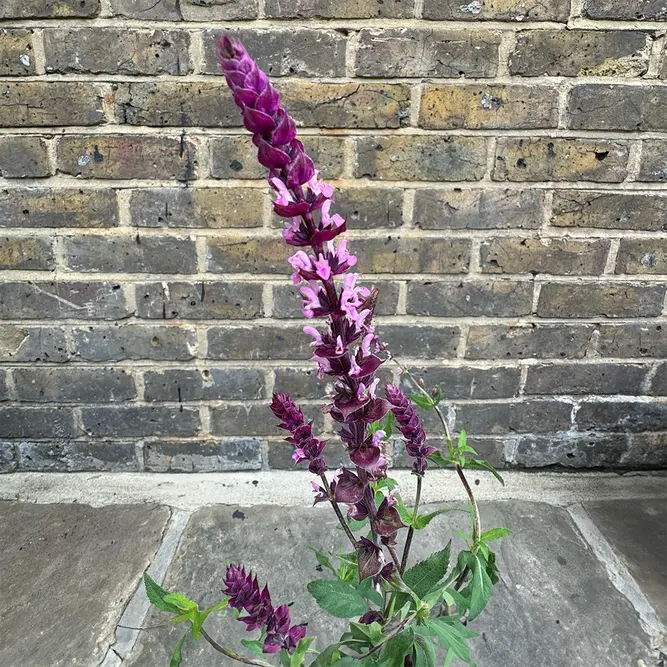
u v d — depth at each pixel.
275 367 1.10
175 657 0.60
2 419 1.12
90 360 1.09
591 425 1.15
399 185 1.02
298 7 0.94
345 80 0.97
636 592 0.91
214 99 0.97
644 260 1.06
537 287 1.07
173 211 1.02
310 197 0.49
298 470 1.17
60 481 1.14
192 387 1.11
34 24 0.94
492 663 0.81
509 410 1.14
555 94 0.98
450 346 1.10
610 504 1.10
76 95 0.97
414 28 0.95
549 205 1.03
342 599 0.64
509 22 0.95
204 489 1.13
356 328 0.53
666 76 0.98
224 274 1.05
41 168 0.99
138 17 0.94
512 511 1.07
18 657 0.81
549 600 0.90
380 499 0.73
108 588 0.92
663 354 1.11
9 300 1.05
